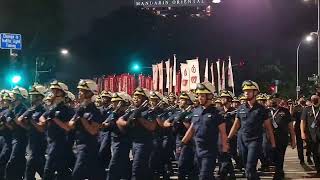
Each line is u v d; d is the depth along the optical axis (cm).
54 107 1028
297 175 1492
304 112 1469
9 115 1168
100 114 1016
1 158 1188
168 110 1298
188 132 959
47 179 1026
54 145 1025
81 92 998
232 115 1340
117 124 1011
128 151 1022
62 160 1030
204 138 927
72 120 985
